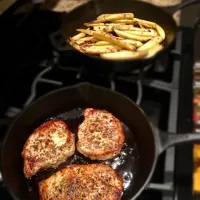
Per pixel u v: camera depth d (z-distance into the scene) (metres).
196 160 0.54
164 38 0.68
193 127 0.56
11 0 0.62
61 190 0.45
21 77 0.65
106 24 0.72
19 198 0.44
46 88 0.63
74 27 0.73
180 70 0.66
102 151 0.49
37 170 0.48
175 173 0.50
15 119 0.50
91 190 0.45
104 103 0.56
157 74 0.66
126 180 0.49
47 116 0.56
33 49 0.67
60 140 0.51
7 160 0.47
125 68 0.59
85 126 0.53
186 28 0.76
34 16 0.72
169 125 0.56
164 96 0.62
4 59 0.63
